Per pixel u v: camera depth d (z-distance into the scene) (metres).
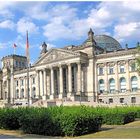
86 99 156.88
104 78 155.25
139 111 73.12
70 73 158.38
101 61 156.50
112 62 153.12
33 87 192.12
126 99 145.12
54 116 44.75
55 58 166.50
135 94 142.25
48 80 174.38
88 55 159.88
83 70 160.62
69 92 157.00
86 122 44.75
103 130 48.66
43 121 45.88
